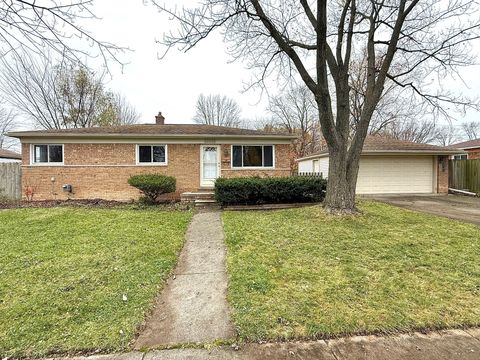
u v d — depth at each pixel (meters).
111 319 2.79
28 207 9.23
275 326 2.63
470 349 2.32
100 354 2.31
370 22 7.91
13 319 2.79
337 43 7.55
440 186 13.99
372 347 2.35
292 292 3.29
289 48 6.94
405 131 31.00
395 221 6.89
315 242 5.22
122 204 10.19
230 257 4.51
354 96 20.70
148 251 4.82
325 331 2.54
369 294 3.23
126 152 11.37
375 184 13.81
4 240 5.48
